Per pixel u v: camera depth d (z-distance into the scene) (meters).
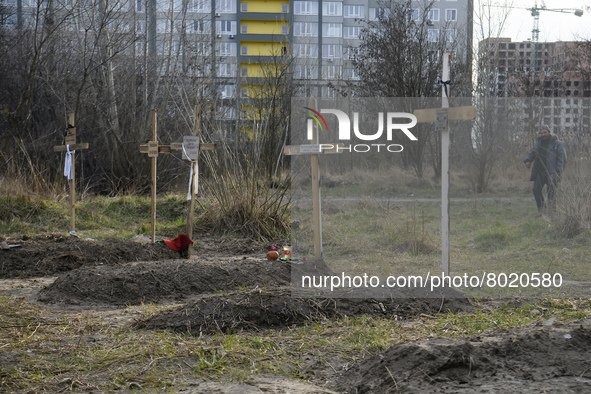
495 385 2.99
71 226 9.45
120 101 19.06
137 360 3.83
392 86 18.20
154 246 8.64
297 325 4.86
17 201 11.51
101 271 6.50
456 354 3.28
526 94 23.02
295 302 5.07
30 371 3.64
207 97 18.06
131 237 10.62
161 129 18.83
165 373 3.56
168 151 9.00
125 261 8.14
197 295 6.29
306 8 47.69
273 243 10.11
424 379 3.13
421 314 5.20
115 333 4.60
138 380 3.46
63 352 4.07
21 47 18.55
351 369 3.56
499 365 3.25
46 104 18.62
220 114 17.09
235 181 11.25
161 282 6.39
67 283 6.28
